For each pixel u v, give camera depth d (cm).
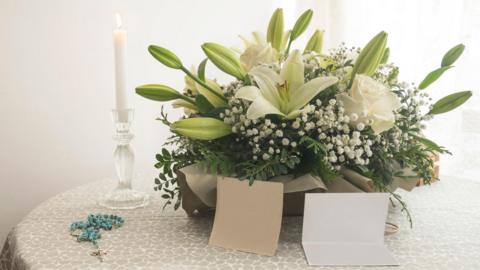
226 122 87
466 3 174
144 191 123
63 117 170
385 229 96
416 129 97
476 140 178
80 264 78
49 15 162
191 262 80
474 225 99
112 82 173
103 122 175
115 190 114
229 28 188
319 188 90
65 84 168
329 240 87
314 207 85
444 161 183
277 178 89
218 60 90
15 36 160
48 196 172
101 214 102
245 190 86
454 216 104
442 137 182
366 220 87
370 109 86
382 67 99
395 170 97
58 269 77
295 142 85
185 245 87
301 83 86
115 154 112
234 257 82
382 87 87
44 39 163
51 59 165
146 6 175
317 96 89
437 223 100
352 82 90
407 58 187
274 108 82
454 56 96
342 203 86
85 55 169
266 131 84
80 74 169
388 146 93
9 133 164
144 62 178
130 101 179
